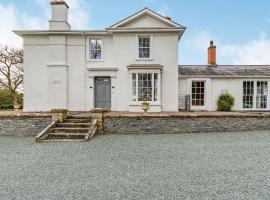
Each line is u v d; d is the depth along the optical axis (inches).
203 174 214.5
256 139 384.5
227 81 676.1
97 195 168.9
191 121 450.9
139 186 185.3
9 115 443.8
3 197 166.9
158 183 191.8
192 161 259.9
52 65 624.1
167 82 617.6
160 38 621.0
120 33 621.3
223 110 655.1
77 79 633.6
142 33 620.7
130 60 622.8
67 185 189.0
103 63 634.8
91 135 401.4
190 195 167.8
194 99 681.0
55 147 336.5
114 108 623.8
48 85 624.1
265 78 671.1
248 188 180.7
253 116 464.1
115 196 166.9
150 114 454.0
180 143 358.6
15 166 244.1
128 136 418.3
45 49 636.7
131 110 606.2
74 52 634.8
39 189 181.2
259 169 229.6
